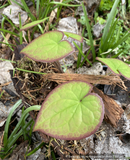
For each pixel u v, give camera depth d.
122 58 0.20
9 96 0.17
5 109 0.16
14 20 0.20
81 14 0.23
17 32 0.21
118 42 0.17
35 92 0.15
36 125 0.08
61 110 0.09
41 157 0.14
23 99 0.14
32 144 0.15
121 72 0.09
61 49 0.09
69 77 0.14
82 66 0.19
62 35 0.09
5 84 0.17
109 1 0.22
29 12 0.19
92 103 0.09
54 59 0.08
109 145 0.14
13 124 0.16
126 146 0.14
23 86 0.14
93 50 0.18
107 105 0.14
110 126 0.15
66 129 0.08
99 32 0.21
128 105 0.16
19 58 0.16
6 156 0.13
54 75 0.14
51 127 0.08
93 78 0.14
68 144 0.14
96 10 0.23
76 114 0.09
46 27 0.21
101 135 0.15
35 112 0.14
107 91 0.17
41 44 0.09
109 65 0.09
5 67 0.18
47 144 0.15
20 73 0.15
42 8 0.21
